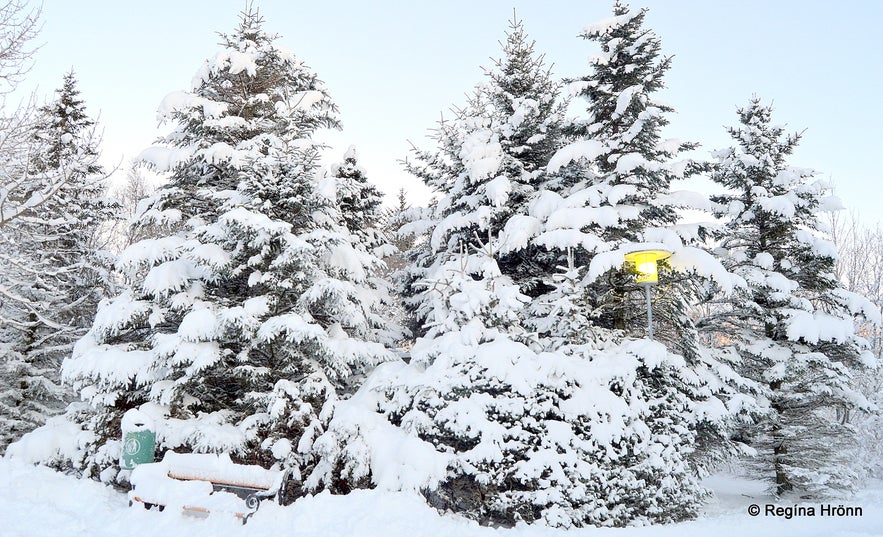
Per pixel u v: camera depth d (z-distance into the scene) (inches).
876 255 1289.4
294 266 477.4
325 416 430.6
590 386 414.0
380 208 755.4
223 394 494.6
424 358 441.7
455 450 407.5
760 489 732.7
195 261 461.1
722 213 757.9
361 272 539.8
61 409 748.0
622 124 660.1
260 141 583.2
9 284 669.9
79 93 822.5
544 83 780.6
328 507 327.9
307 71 682.8
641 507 405.4
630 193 580.4
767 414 598.2
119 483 421.7
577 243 543.2
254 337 458.0
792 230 713.0
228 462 358.3
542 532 334.3
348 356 472.7
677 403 462.9
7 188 583.8
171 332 523.8
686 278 576.1
